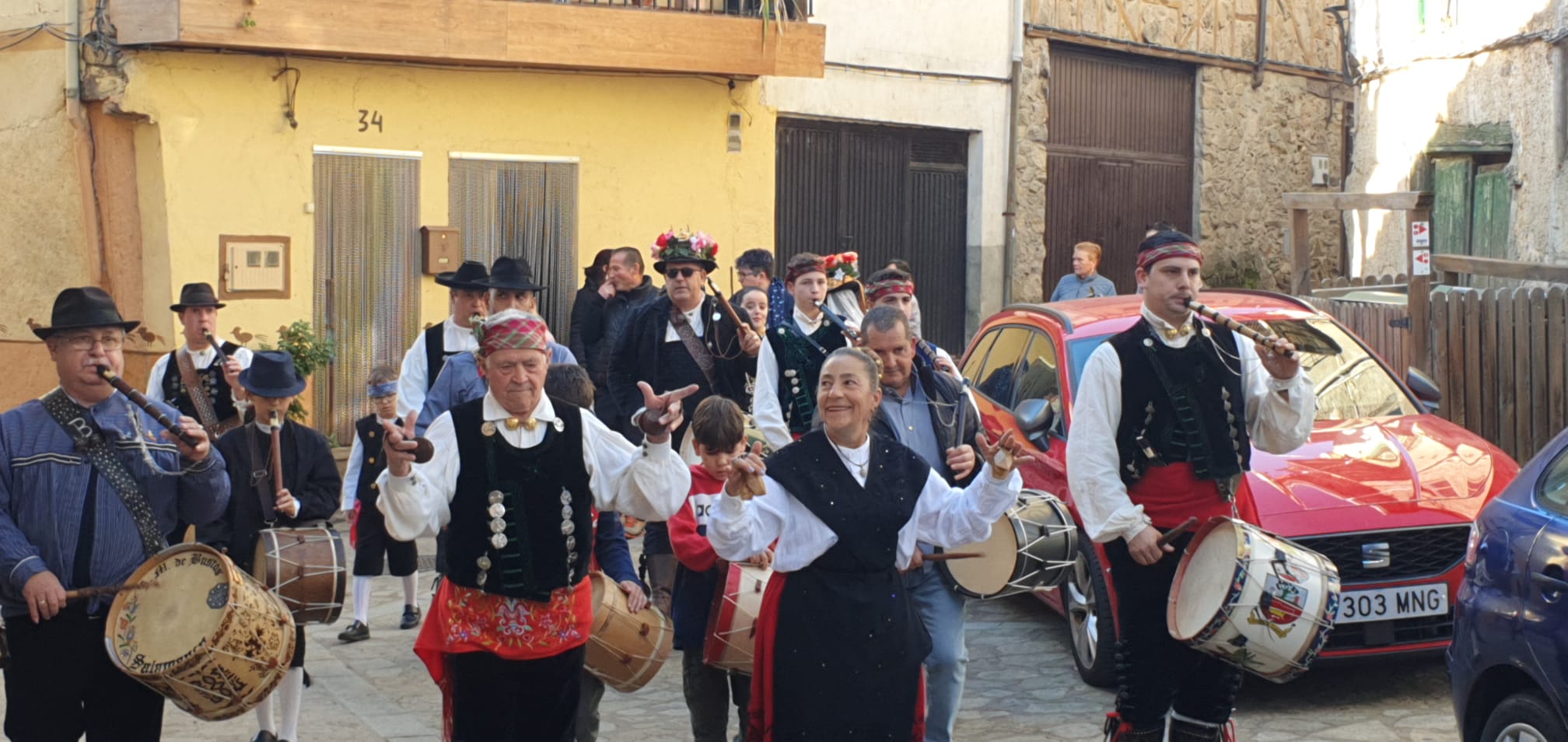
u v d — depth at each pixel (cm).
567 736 466
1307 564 481
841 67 1416
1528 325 1005
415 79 1162
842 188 1454
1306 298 1252
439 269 1169
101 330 464
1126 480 513
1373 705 662
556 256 1237
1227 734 537
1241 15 1791
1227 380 510
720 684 541
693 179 1298
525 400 438
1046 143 1600
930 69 1487
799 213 1424
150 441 473
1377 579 644
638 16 1202
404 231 1166
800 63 1279
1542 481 500
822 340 610
